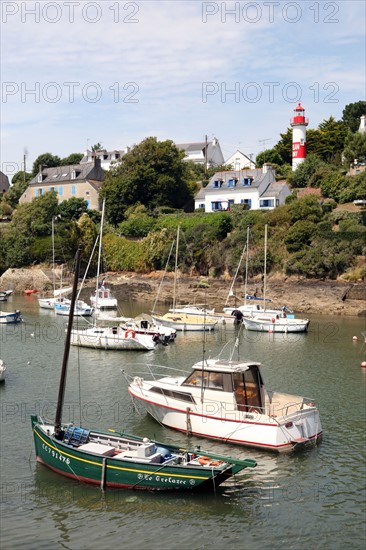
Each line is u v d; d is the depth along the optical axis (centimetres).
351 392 3638
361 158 9806
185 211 10962
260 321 6006
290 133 11900
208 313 6625
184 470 2152
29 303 8100
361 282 7244
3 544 1894
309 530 1989
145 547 1888
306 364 4444
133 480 2203
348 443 2755
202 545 1900
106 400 3388
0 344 5109
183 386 2844
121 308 7656
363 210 8400
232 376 2684
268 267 8062
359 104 12912
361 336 5684
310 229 7994
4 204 12175
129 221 9888
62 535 1948
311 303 7262
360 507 2150
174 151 10900
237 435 2645
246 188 9694
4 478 2330
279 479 2366
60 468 2350
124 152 14700
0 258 9994
